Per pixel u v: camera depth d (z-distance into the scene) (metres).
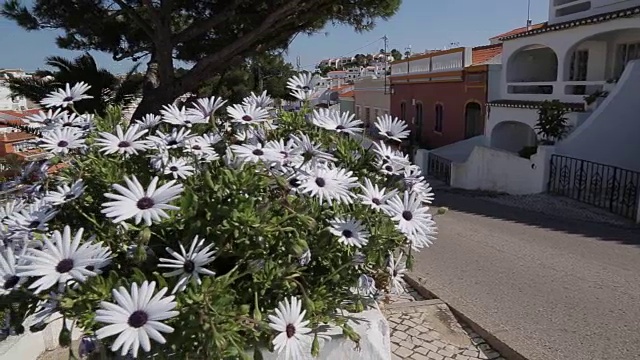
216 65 8.92
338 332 2.11
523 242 7.80
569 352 4.20
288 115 2.49
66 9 8.63
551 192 11.80
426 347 4.30
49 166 2.16
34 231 1.78
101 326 1.53
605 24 12.65
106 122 2.39
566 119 12.44
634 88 11.70
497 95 17.14
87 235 1.83
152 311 1.43
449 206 11.34
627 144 11.88
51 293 1.59
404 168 2.31
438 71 20.47
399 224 1.94
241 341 1.63
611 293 5.55
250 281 1.84
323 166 2.10
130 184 1.69
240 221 1.73
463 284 5.87
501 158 13.27
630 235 8.10
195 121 2.32
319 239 1.95
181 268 1.60
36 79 7.73
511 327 4.65
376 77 28.70
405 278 6.02
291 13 8.68
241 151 2.00
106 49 9.88
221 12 8.63
